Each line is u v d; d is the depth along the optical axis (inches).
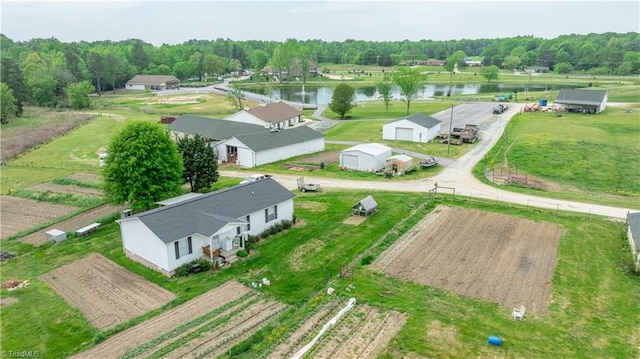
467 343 878.4
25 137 2989.7
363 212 1577.3
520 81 6638.8
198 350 888.3
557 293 1056.8
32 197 1953.7
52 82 4832.7
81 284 1188.5
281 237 1429.6
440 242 1347.2
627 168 2090.3
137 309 1057.5
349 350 866.8
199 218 1294.3
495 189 1846.7
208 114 4114.2
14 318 1043.3
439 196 1764.3
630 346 872.9
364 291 1077.8
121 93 6131.9
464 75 7824.8
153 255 1240.2
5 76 4178.2
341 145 2765.7
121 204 1596.9
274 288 1127.0
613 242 1338.6
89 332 975.6
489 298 1039.0
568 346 869.8
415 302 1025.5
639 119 3031.5
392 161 2101.4
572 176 2025.1
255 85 6865.2
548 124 2997.0
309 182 2011.6
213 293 1113.4
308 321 970.7
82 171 2303.2
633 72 6968.5
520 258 1237.1
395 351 858.1
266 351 875.4
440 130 3006.9
